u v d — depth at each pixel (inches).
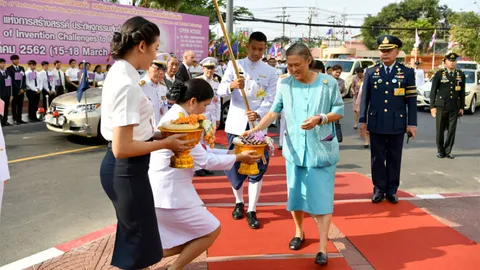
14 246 154.0
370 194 217.8
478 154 329.4
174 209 109.8
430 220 179.9
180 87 113.8
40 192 215.3
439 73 309.4
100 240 156.5
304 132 138.9
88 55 526.0
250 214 170.7
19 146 323.0
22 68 432.5
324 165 138.5
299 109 140.6
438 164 295.4
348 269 136.7
